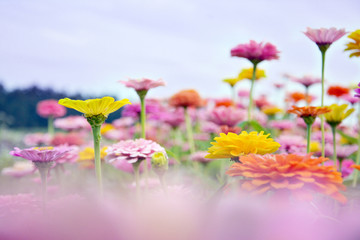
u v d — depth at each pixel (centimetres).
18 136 237
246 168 44
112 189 68
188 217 19
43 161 49
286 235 21
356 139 83
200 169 87
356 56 60
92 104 48
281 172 42
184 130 133
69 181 79
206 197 59
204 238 19
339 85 100
